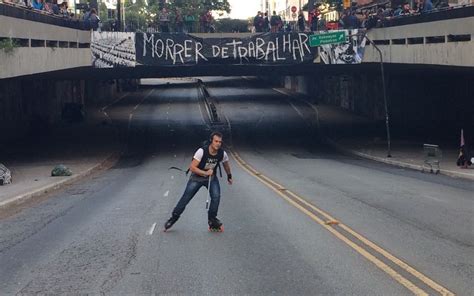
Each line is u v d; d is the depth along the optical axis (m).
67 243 11.03
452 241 10.77
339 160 33.25
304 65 37.75
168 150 39.84
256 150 39.25
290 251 10.03
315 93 73.94
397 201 16.36
